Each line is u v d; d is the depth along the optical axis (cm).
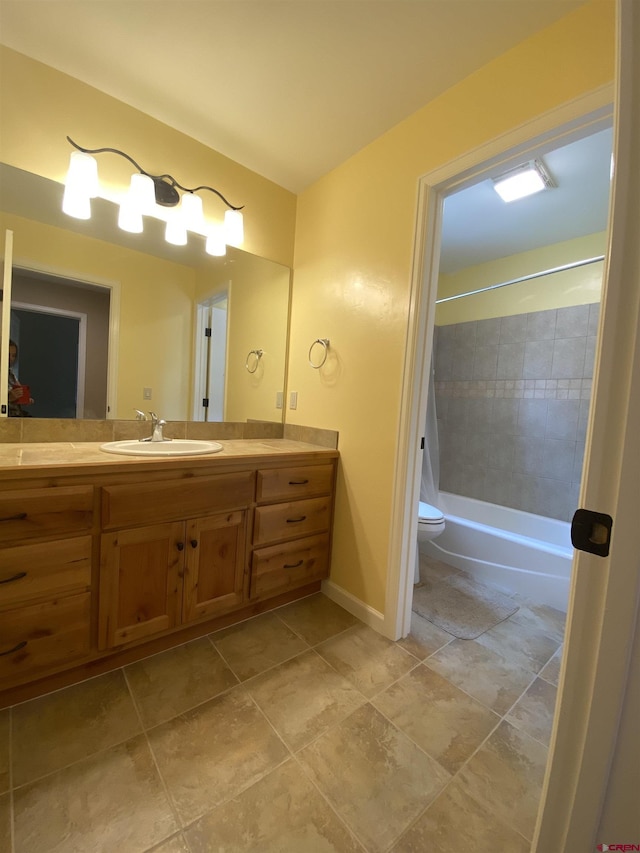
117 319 176
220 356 207
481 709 129
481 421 301
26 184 147
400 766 107
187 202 176
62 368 164
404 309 161
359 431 183
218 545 158
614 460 50
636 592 48
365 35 125
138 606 138
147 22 125
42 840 85
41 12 123
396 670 147
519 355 280
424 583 224
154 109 163
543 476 266
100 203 160
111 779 99
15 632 115
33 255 154
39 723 115
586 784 53
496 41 125
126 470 130
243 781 101
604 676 51
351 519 188
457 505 308
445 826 92
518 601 206
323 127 169
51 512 118
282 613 184
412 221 158
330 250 200
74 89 149
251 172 202
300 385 220
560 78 116
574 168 186
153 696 128
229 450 175
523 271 283
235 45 132
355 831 90
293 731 117
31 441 159
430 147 151
